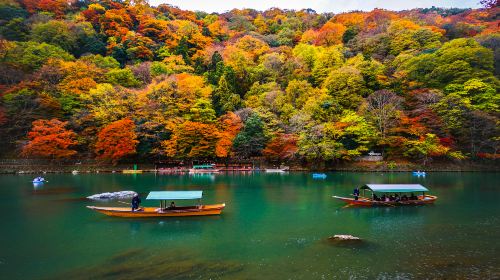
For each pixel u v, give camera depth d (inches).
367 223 1059.3
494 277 629.9
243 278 631.8
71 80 3223.4
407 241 863.1
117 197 1537.9
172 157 2979.8
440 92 2812.5
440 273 652.1
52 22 4160.9
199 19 6569.9
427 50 3597.4
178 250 805.9
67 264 717.3
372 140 2723.9
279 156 2878.9
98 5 5049.2
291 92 3316.9
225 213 1213.1
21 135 2802.7
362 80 3174.2
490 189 1731.1
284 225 1039.6
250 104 3358.8
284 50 4640.8
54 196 1568.7
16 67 3225.9
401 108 2787.9
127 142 2714.1
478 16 4677.7
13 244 859.4
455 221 1076.5
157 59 4584.2
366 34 4530.0
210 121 3068.4
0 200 1467.8
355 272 658.8
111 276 649.6
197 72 4018.2
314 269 674.8
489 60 3085.6
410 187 1359.5
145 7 5777.6
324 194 1621.6
